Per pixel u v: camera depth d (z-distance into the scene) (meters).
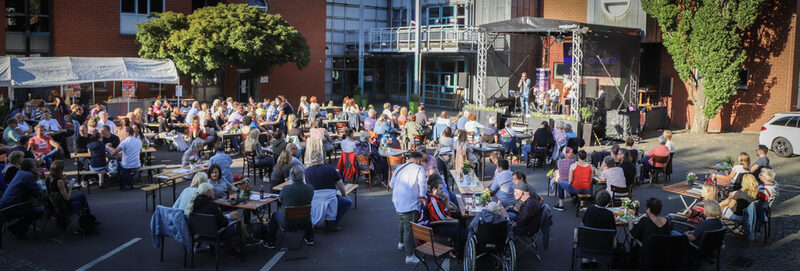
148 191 12.70
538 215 9.57
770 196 10.84
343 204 11.11
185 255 9.25
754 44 23.56
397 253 10.02
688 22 22.95
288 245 10.33
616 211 10.02
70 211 10.29
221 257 9.71
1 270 9.01
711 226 8.80
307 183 10.70
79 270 9.08
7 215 10.03
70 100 24.66
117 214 12.05
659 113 25.66
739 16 21.95
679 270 8.20
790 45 22.66
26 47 26.22
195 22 25.03
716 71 22.80
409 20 37.22
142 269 9.15
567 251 10.14
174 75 23.80
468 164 11.90
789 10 22.52
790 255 10.02
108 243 10.32
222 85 30.83
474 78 33.22
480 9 31.17
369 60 39.41
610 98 24.81
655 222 8.68
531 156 17.25
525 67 28.44
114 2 27.28
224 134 18.66
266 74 28.12
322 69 34.00
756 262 9.71
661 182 15.67
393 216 12.20
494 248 8.75
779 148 19.25
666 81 24.80
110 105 23.41
